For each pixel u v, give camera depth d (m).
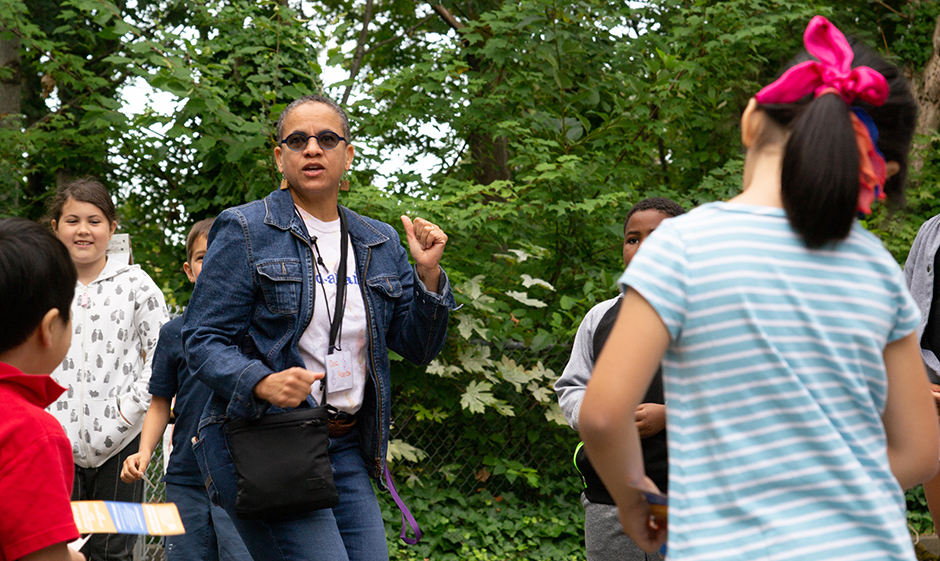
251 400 2.20
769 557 1.23
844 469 1.26
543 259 6.16
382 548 2.48
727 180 6.39
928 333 3.00
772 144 1.42
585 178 5.88
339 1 9.88
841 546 1.23
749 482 1.27
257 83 6.30
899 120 1.45
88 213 3.82
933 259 3.02
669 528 1.31
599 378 1.33
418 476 5.70
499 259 6.10
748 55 6.62
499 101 6.49
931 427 1.42
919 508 6.02
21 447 1.44
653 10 7.48
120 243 4.11
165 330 3.50
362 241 2.61
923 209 7.60
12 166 7.19
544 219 6.12
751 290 1.30
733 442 1.28
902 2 9.25
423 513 5.48
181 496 3.45
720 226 1.36
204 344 2.29
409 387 5.52
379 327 2.55
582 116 6.27
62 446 1.50
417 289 2.59
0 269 1.51
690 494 1.30
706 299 1.30
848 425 1.30
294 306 2.39
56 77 7.05
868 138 1.34
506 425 5.87
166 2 8.38
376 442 2.54
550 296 6.18
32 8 8.32
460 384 5.68
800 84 1.38
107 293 3.85
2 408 1.46
